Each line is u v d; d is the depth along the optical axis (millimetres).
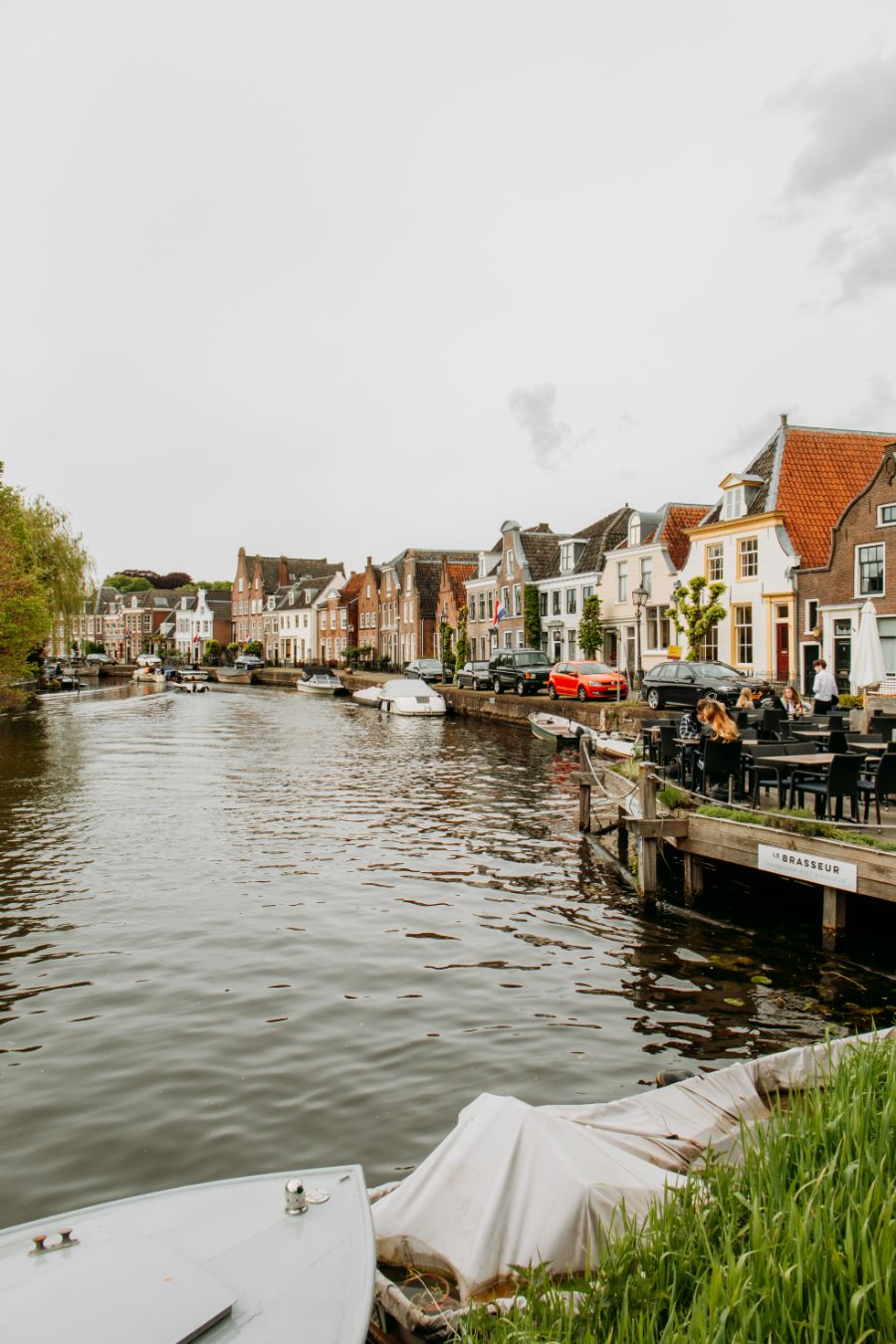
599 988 9227
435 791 21359
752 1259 3170
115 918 11531
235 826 17391
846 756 10711
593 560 47406
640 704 29422
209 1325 3312
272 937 10797
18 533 46688
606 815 17812
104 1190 5848
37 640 45844
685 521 42062
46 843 15922
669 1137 4816
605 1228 3795
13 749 31562
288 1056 7707
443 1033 8156
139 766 26828
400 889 12859
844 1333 2824
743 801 13359
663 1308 3244
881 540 28219
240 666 98438
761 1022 8367
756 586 33906
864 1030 8180
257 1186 4270
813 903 11781
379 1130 6516
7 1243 3812
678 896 12375
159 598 145875
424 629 71125
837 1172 3627
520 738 33625
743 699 18859
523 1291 3562
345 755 29312
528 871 13820
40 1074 7434
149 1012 8641
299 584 104562
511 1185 4047
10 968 9820
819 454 34750
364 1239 3859
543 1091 7082
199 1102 6953
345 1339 3256
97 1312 3344
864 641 18516
